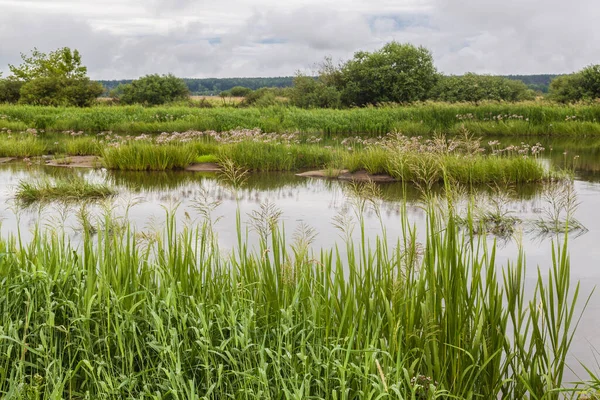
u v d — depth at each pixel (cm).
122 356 358
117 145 1961
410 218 1045
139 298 428
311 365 351
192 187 1454
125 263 437
